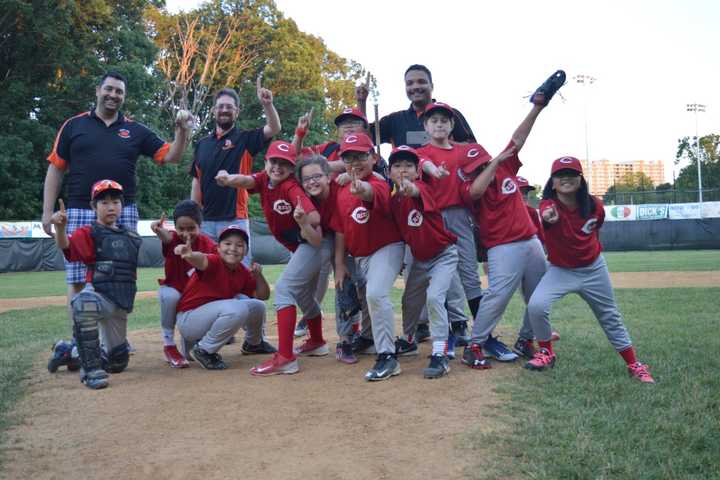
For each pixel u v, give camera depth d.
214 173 5.13
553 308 7.77
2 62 25.83
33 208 26.45
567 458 2.62
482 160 4.35
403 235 4.03
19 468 2.70
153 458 2.77
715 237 28.52
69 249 4.03
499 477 2.50
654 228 29.16
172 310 4.48
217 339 4.29
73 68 25.98
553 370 4.08
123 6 29.56
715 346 4.88
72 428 3.16
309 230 3.97
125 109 27.09
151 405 3.48
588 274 4.04
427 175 4.43
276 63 36.66
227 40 35.62
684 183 56.66
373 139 5.35
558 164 3.83
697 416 3.11
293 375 4.08
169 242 4.50
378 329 3.97
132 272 4.23
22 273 23.09
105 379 3.88
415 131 5.23
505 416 3.16
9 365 4.68
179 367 4.43
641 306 7.79
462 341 4.86
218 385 3.86
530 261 4.27
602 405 3.30
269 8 37.28
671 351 4.67
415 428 3.03
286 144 4.25
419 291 4.36
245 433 3.03
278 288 4.25
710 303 8.00
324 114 38.12
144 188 28.95
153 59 30.11
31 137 25.48
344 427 3.07
